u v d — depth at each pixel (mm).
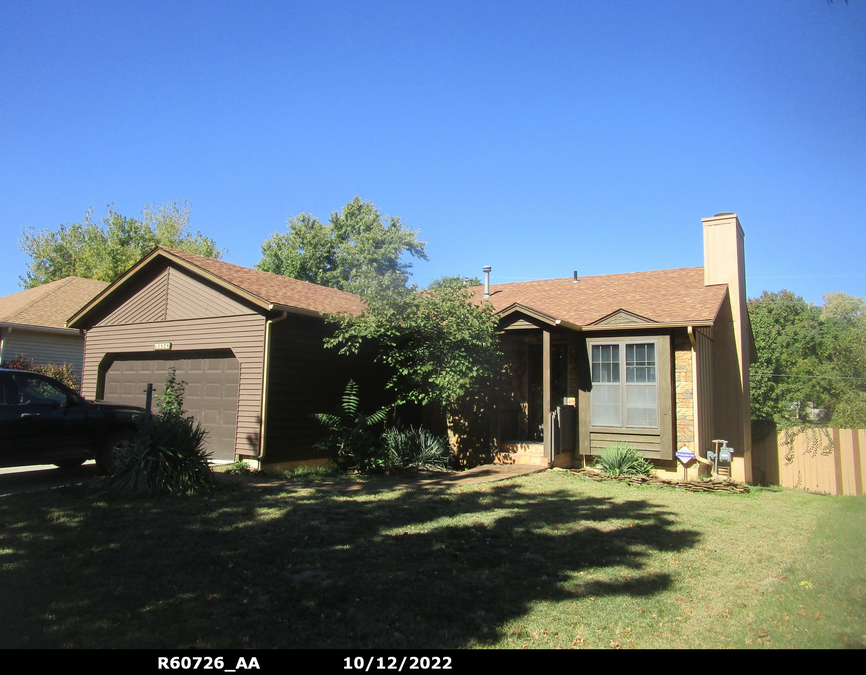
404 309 12695
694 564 6656
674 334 13039
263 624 4727
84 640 4328
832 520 9242
